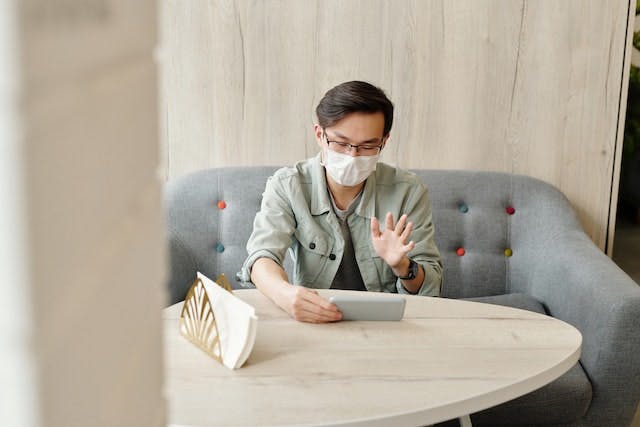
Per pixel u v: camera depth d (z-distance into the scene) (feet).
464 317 5.60
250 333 4.55
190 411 4.05
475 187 9.23
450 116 9.50
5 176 0.47
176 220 8.75
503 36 9.33
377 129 6.24
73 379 0.58
